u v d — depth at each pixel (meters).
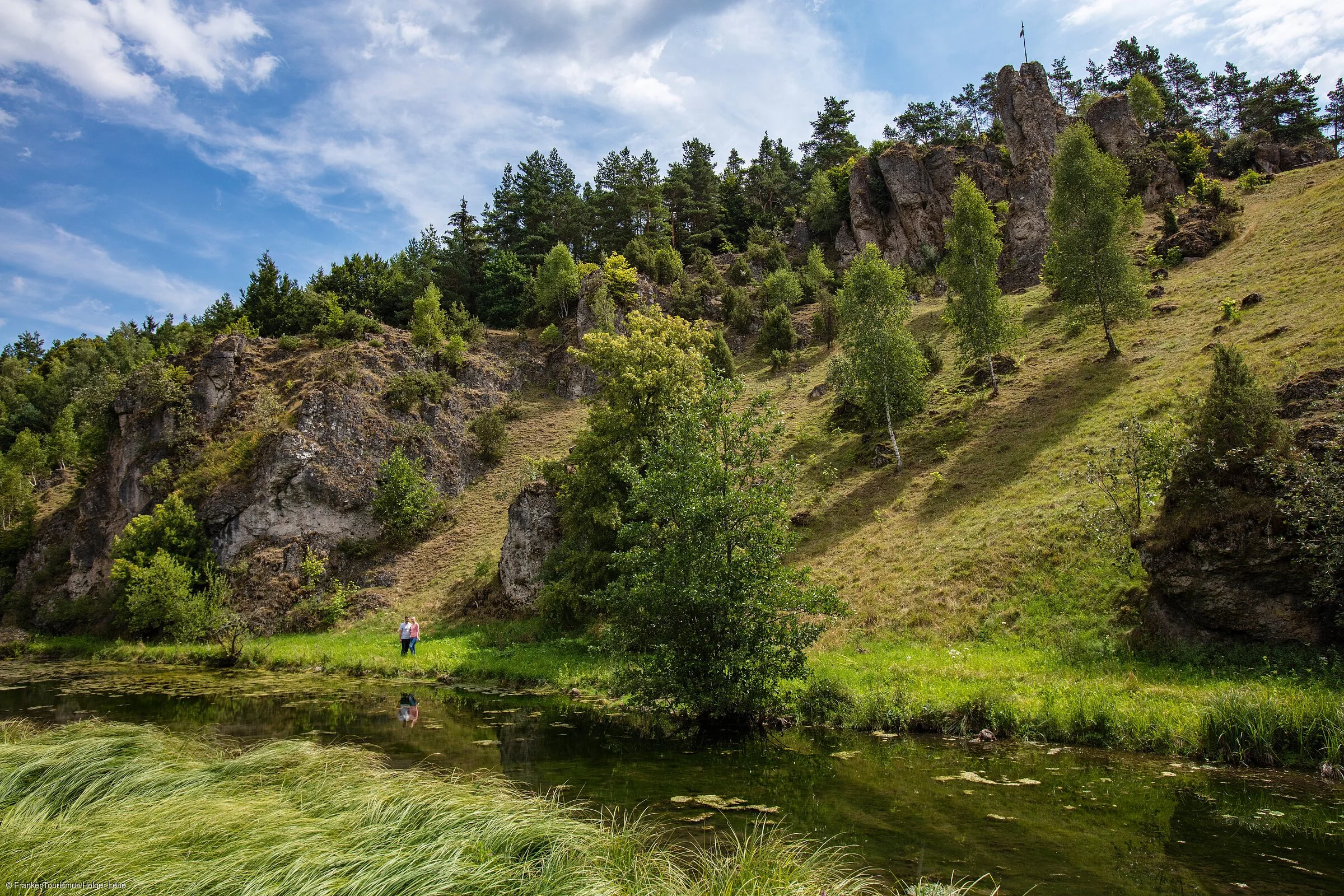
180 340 75.62
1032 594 19.52
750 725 13.95
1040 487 25.06
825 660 18.44
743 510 14.25
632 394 28.62
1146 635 15.88
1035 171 55.75
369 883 5.29
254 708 16.97
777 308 56.09
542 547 30.70
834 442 37.38
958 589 21.17
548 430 49.72
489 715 15.77
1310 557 13.60
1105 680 14.18
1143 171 57.34
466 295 72.12
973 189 38.28
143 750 9.89
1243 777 9.47
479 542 38.53
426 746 12.38
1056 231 39.09
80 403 65.25
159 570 32.59
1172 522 15.90
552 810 7.40
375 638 30.20
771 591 14.04
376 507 39.66
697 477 14.29
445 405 48.22
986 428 32.28
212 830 6.40
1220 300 34.53
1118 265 34.88
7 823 6.80
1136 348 33.66
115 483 43.53
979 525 24.14
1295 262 34.44
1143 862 6.59
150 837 6.27
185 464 41.38
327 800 7.60
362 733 13.67
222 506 38.06
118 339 88.38
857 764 10.70
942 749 11.63
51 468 61.50
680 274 69.00
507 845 6.35
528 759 11.38
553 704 17.48
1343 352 21.45
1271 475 14.65
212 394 44.56
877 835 7.46
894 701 13.80
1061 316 42.28
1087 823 7.75
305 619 33.47
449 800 7.19
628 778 10.05
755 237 77.81
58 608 39.12
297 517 38.00
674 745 12.43
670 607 14.01
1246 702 10.73
